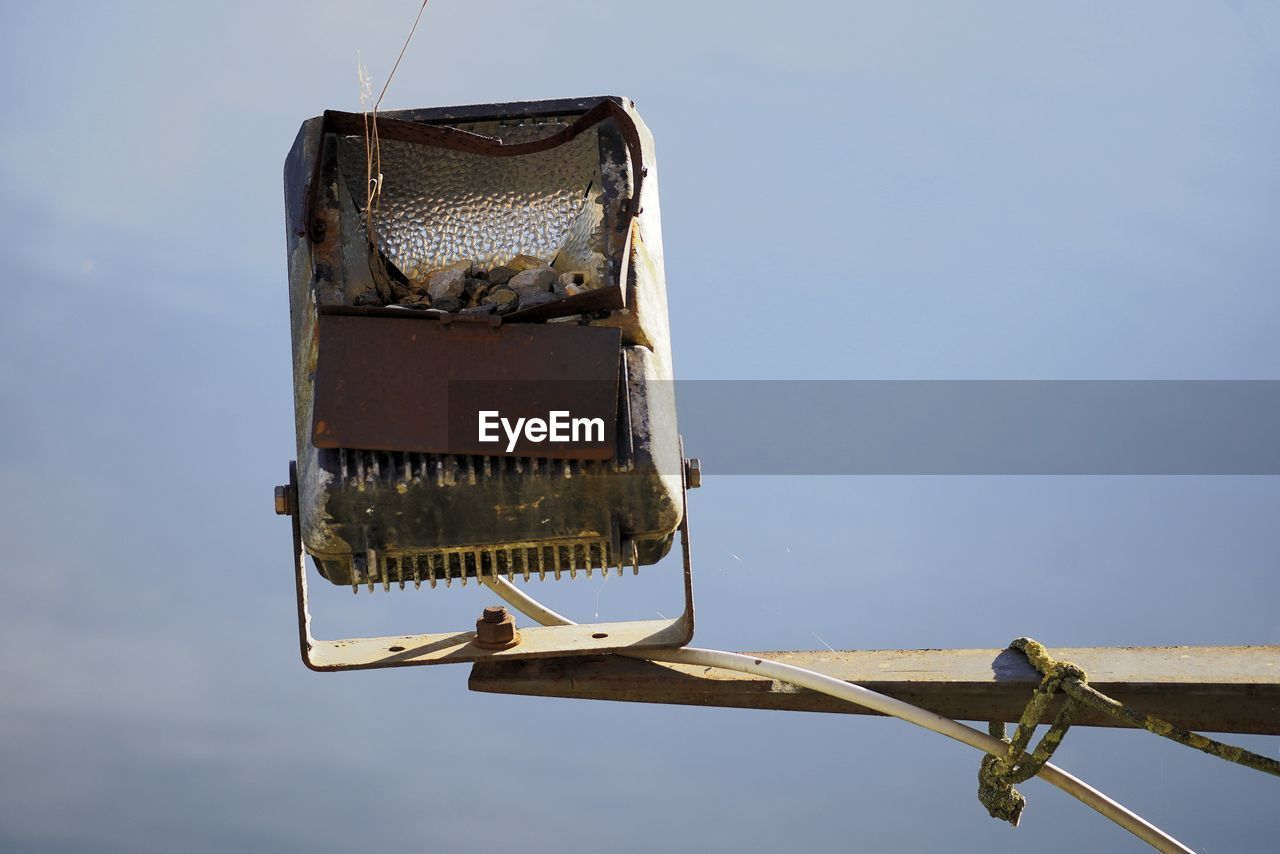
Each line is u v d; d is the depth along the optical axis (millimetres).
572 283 9445
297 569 9219
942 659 9914
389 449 8422
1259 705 9430
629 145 9547
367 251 9727
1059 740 9180
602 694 9867
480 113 9953
